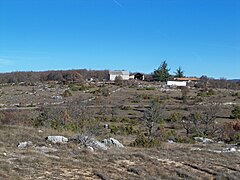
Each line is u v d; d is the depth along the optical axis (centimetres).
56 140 2222
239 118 5628
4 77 12512
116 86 10150
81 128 3200
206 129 4378
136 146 2620
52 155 1784
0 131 2366
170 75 13088
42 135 2398
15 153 1738
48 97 7656
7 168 1405
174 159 2036
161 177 1617
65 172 1499
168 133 3856
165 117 5456
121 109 6394
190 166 1914
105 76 13462
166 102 7331
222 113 6203
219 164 2033
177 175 1700
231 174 1797
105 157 1869
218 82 11794
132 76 13488
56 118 3506
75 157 1786
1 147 1908
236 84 11625
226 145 3234
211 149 2733
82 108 4306
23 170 1423
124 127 4084
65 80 11906
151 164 1838
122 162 1811
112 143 2456
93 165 1666
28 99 7306
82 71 13588
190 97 8050
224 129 4291
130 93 8694
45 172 1456
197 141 3600
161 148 2531
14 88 9788
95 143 2242
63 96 7788
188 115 5475
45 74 13062
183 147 2716
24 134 2322
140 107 6650
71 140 2292
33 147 1992
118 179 1486
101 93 8375
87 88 9388
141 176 1591
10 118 3266
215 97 8212
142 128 4369
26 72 13012
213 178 1711
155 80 12925
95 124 3469
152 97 7962
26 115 3588
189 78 13188
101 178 1477
